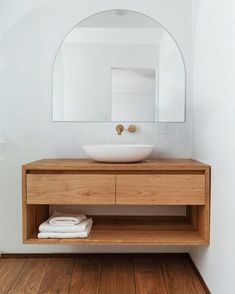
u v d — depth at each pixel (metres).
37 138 2.52
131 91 2.54
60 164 2.04
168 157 2.54
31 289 2.02
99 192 2.02
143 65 2.53
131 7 2.52
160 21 2.52
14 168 2.52
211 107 1.95
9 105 2.50
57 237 2.05
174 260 2.50
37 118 2.51
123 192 2.01
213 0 1.91
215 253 1.84
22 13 2.49
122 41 2.54
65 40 2.52
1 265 2.40
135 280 2.15
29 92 2.51
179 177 2.00
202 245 2.00
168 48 2.53
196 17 2.36
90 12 2.52
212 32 1.93
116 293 1.98
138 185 2.01
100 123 2.53
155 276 2.22
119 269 2.33
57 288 2.04
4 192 2.52
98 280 2.15
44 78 2.51
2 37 2.48
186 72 2.52
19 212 2.53
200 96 2.24
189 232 2.17
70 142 2.52
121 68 2.54
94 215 2.54
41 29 2.50
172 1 2.51
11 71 2.49
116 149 2.05
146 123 2.54
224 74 1.70
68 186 2.02
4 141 2.51
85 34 2.52
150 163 2.11
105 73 2.53
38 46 2.50
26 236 2.03
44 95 2.51
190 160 2.38
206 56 2.07
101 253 2.55
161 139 2.54
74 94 2.52
